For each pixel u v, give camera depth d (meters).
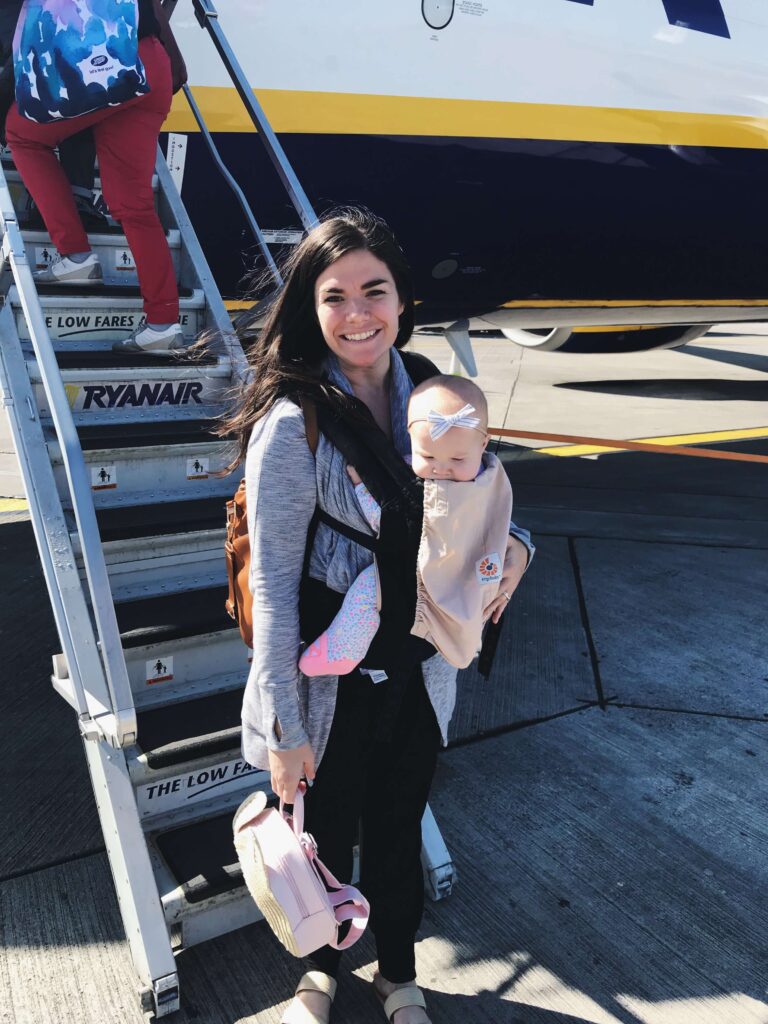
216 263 4.36
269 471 1.35
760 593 4.35
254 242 4.36
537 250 5.25
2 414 8.27
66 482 2.57
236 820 1.55
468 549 1.37
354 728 1.54
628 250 5.54
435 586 1.36
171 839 2.07
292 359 1.44
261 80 4.09
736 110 5.39
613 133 5.07
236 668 2.44
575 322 6.21
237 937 2.09
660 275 5.80
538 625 3.91
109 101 2.47
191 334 3.10
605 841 2.46
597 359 13.21
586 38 4.83
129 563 2.48
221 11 3.95
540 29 4.68
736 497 6.14
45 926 2.11
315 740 1.51
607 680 3.42
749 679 3.46
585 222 5.28
